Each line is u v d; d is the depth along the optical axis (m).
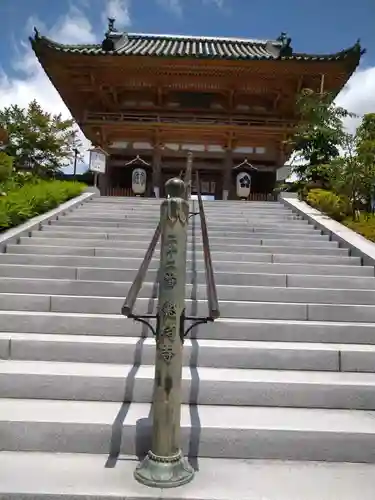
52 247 7.32
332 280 6.41
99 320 5.07
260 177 22.78
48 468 3.34
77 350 4.62
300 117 20.78
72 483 3.13
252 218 10.25
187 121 21.52
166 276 3.17
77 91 22.75
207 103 23.02
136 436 3.59
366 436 3.62
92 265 6.85
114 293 5.92
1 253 7.14
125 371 4.29
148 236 8.23
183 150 22.52
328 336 5.05
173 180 3.40
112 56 20.12
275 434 3.62
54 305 5.54
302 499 3.04
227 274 6.38
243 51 23.56
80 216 9.72
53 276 6.41
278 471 3.42
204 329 5.05
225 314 5.50
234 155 22.38
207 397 4.11
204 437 3.61
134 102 23.12
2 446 3.61
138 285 3.52
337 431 3.63
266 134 21.66
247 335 5.04
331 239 8.59
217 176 24.00
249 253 7.35
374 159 10.32
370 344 5.00
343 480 3.31
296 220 10.18
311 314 5.52
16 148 25.30
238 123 21.50
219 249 7.71
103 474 3.26
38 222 8.59
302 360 4.60
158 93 22.19
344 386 4.13
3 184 12.02
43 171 25.69
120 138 22.48
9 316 5.09
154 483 3.09
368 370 4.59
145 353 4.60
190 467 3.29
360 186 10.30
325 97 15.73
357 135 11.32
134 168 22.81
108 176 22.28
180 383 3.21
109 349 4.61
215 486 3.16
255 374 4.36
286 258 7.29
